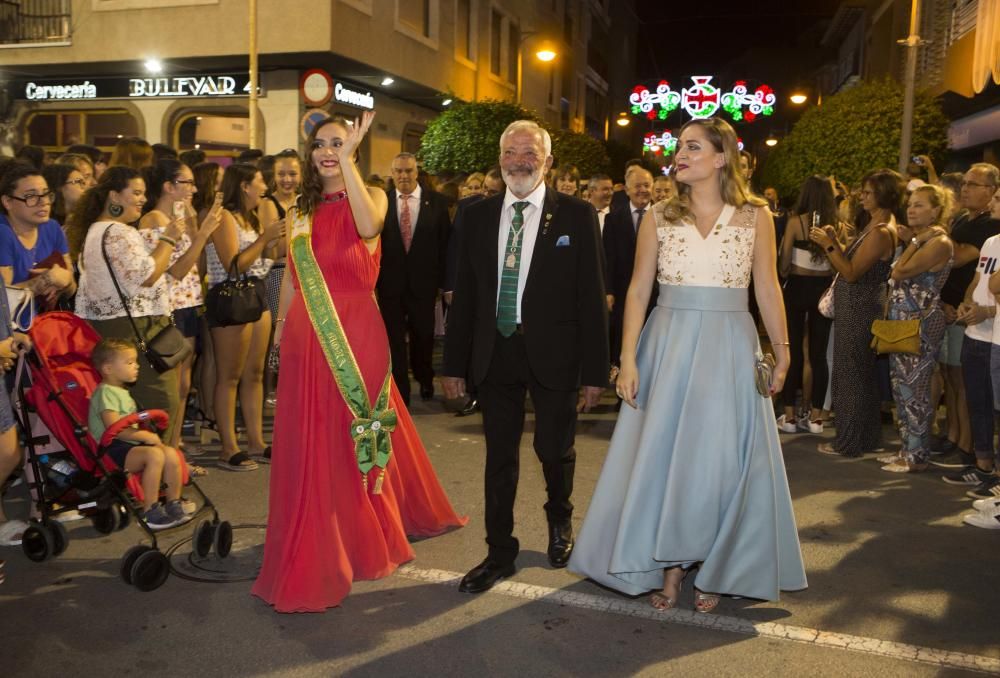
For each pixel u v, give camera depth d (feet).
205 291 22.08
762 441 12.39
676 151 12.45
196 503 17.40
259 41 55.67
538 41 107.45
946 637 12.14
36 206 16.26
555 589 13.57
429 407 26.43
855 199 31.40
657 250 12.78
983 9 46.75
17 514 17.38
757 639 12.02
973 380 18.89
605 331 13.41
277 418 13.47
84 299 17.25
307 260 13.55
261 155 26.18
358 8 58.39
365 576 13.73
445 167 60.75
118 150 23.52
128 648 11.61
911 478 19.92
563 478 14.21
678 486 12.19
